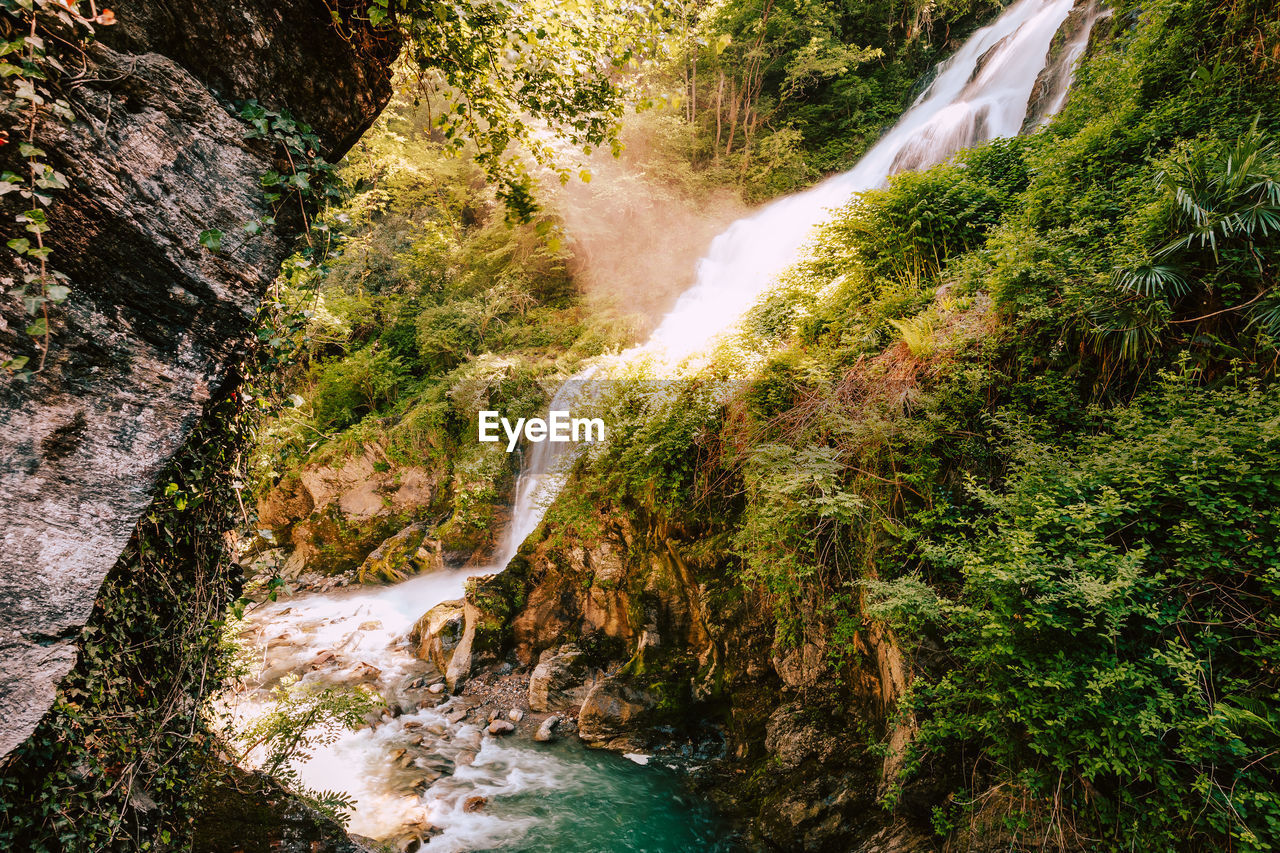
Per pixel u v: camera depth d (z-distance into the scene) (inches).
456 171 714.8
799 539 199.5
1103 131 210.2
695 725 250.1
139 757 108.4
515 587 329.4
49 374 78.4
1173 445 127.9
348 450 537.3
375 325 695.7
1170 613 116.2
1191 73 209.0
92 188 79.0
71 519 82.7
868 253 267.6
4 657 78.8
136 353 87.1
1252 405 128.6
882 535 186.2
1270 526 113.3
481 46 124.6
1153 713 107.6
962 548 148.5
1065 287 169.6
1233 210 149.9
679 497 268.5
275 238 101.7
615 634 299.0
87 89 77.6
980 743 151.4
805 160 702.5
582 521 308.2
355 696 194.2
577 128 149.1
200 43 89.7
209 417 113.6
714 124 765.3
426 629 344.8
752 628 241.8
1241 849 99.7
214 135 92.1
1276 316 139.3
